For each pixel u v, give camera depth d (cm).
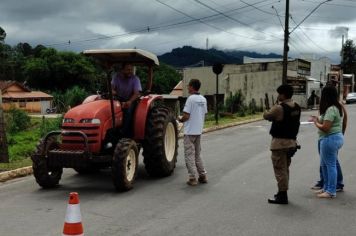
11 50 8319
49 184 739
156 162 809
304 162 992
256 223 551
